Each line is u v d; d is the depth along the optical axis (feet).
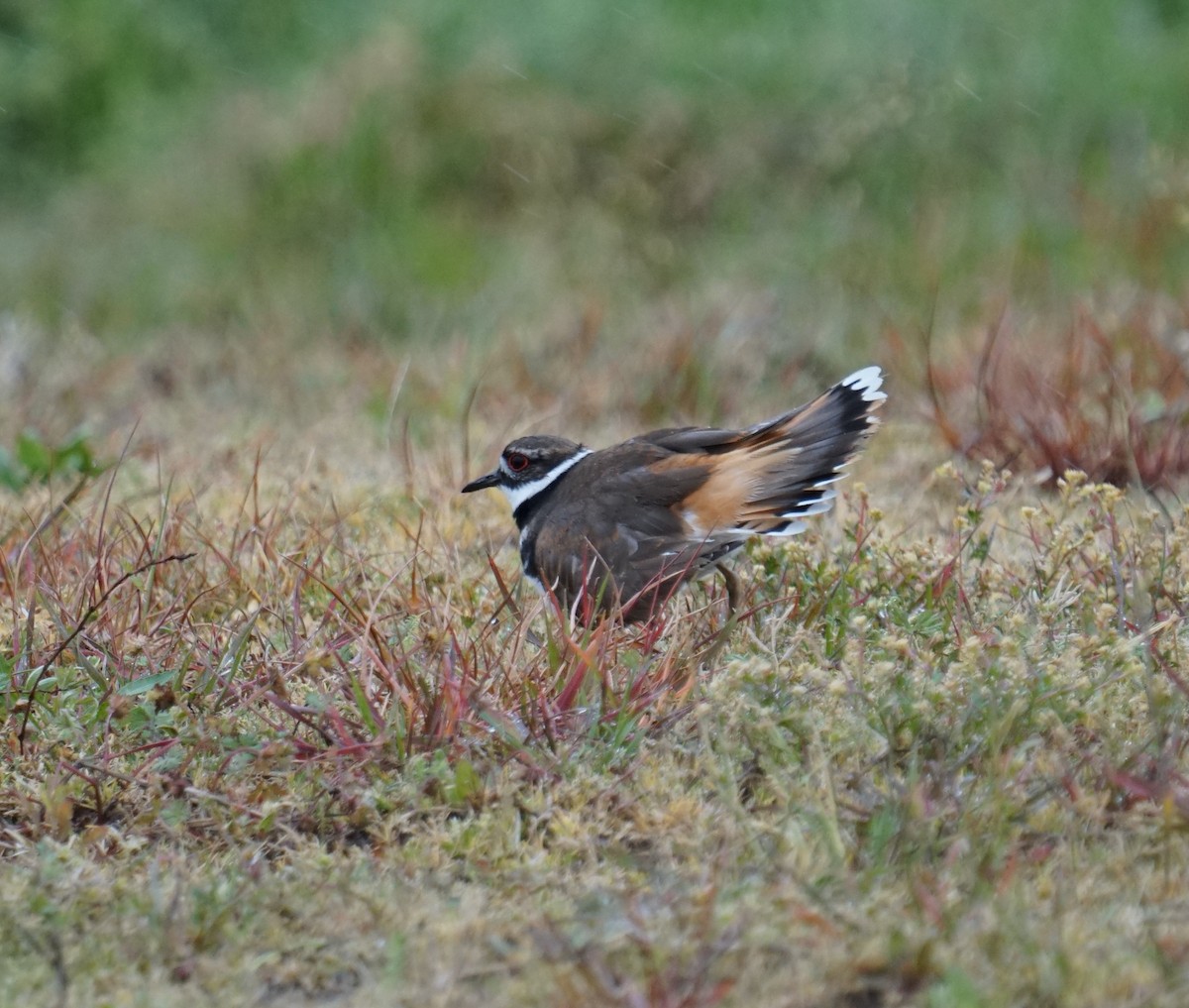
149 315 78.69
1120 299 65.00
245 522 44.91
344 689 34.32
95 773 32.07
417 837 29.55
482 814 30.14
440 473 50.16
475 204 84.33
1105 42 85.92
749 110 84.74
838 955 24.63
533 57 89.56
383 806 30.78
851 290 71.56
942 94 82.99
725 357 63.00
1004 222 75.56
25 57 98.94
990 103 82.79
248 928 27.02
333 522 44.91
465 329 71.46
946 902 25.76
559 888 27.89
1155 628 33.35
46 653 36.14
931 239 74.74
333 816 30.66
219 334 74.02
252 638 36.78
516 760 31.48
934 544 38.93
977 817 28.32
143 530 42.78
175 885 28.09
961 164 80.59
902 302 70.49
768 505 37.19
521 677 33.68
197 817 31.07
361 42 92.63
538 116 85.15
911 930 25.12
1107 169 79.00
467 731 32.32
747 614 35.47
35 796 31.65
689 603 38.27
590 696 33.27
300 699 34.50
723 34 90.99
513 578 41.39
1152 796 28.22
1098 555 38.06
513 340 66.08
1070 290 68.74
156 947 26.61
